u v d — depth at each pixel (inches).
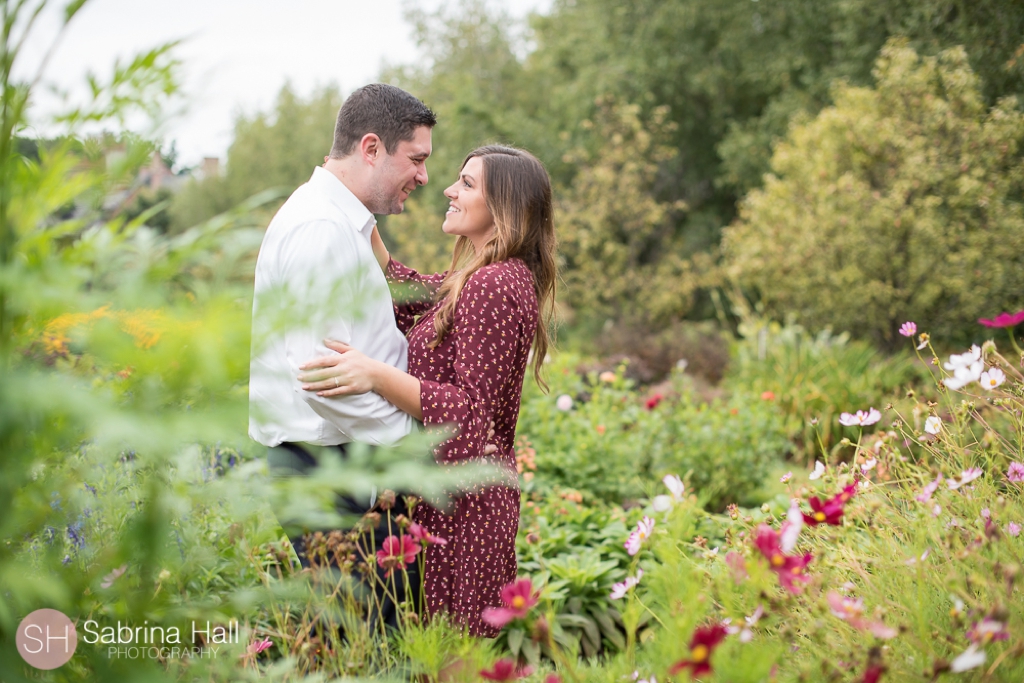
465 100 570.6
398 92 77.2
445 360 74.0
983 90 291.6
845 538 58.2
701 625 44.5
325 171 76.0
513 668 41.6
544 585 90.8
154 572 30.6
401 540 58.9
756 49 512.4
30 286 23.6
